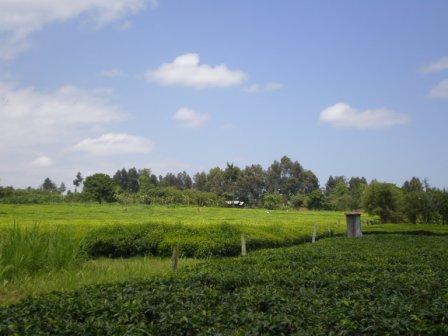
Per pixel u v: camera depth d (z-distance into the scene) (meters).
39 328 6.33
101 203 63.66
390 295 8.04
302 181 112.44
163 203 71.44
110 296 8.12
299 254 15.52
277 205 84.81
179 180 124.69
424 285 8.91
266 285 9.18
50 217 32.84
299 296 8.05
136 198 70.12
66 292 8.81
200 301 7.72
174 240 20.66
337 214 59.69
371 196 49.34
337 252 16.58
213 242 20.78
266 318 6.46
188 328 6.35
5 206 45.22
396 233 32.59
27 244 13.62
